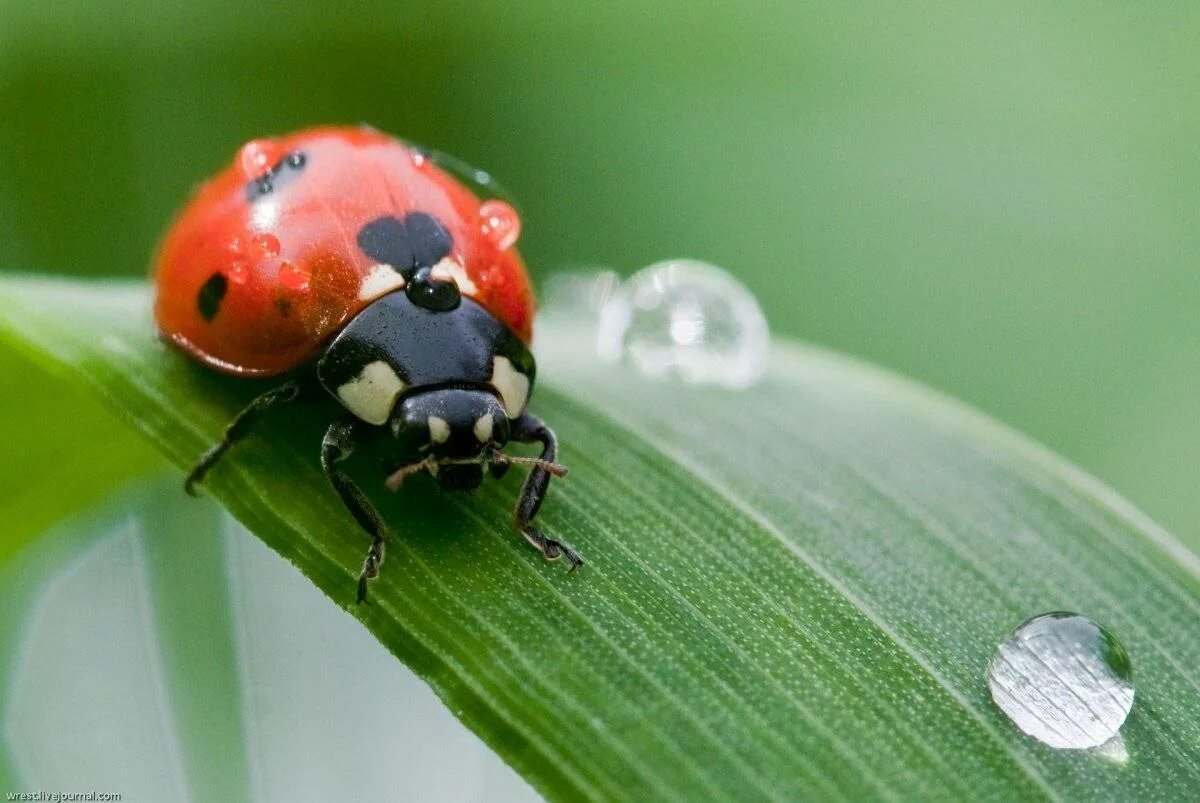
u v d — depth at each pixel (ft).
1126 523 0.16
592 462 0.16
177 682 0.16
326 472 0.15
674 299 0.18
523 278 0.16
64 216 0.20
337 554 0.15
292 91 0.21
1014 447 0.16
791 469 0.16
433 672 0.15
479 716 0.15
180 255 0.16
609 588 0.15
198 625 0.17
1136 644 0.15
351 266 0.15
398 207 0.16
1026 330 0.21
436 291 0.15
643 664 0.15
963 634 0.15
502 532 0.15
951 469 0.16
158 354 0.16
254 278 0.15
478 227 0.16
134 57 0.20
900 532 0.16
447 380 0.15
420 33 0.21
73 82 0.20
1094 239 0.21
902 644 0.15
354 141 0.16
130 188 0.20
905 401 0.17
